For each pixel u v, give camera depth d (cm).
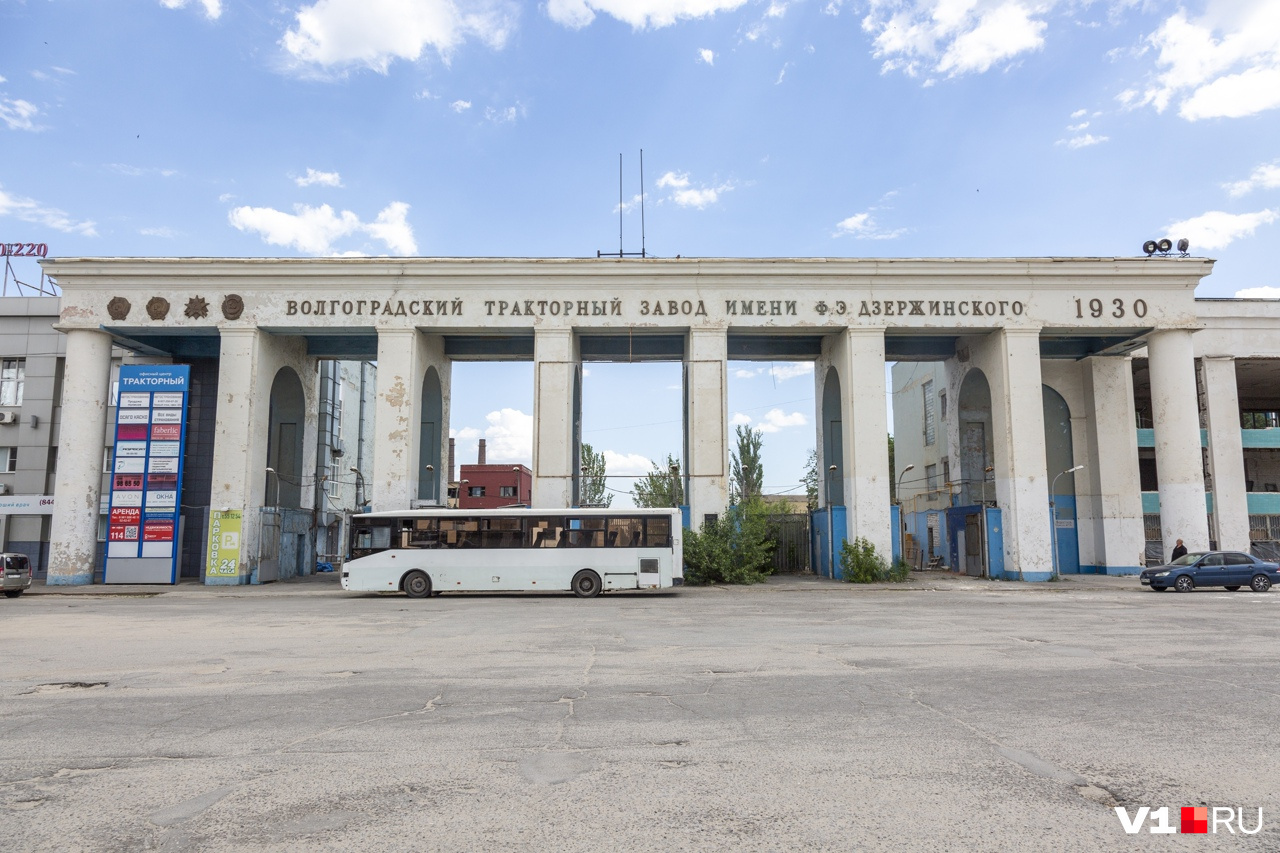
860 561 2884
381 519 2477
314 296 2955
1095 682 954
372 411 5344
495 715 799
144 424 2900
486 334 3161
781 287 2989
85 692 927
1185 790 567
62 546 2834
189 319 2941
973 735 714
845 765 627
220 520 2869
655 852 463
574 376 3114
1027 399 2947
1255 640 1319
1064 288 2984
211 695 905
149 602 2280
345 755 662
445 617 1778
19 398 3588
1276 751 662
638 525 2459
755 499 3425
